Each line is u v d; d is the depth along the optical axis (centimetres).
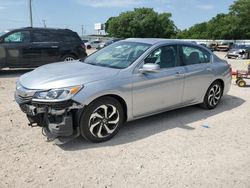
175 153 447
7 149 437
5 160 405
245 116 643
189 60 614
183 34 9062
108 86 464
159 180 374
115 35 8075
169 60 572
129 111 505
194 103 637
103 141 477
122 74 491
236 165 420
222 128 561
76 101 434
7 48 1133
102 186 357
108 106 474
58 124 430
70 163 405
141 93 512
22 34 1170
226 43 4469
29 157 416
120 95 482
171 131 533
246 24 7288
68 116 432
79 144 463
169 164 414
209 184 370
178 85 577
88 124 453
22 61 1168
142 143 477
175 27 8625
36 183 357
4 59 1134
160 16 8156
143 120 585
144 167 402
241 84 1006
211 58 674
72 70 497
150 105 536
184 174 390
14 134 491
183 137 508
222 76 684
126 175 382
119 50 570
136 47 559
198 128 555
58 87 434
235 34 7450
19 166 392
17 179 363
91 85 450
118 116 489
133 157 429
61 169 389
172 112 646
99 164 405
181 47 602
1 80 1024
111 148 454
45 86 440
